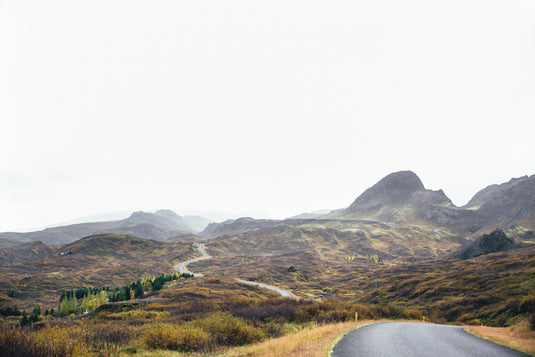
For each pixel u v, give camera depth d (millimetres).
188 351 15531
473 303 41250
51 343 11688
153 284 90375
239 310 33125
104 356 13156
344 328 21312
